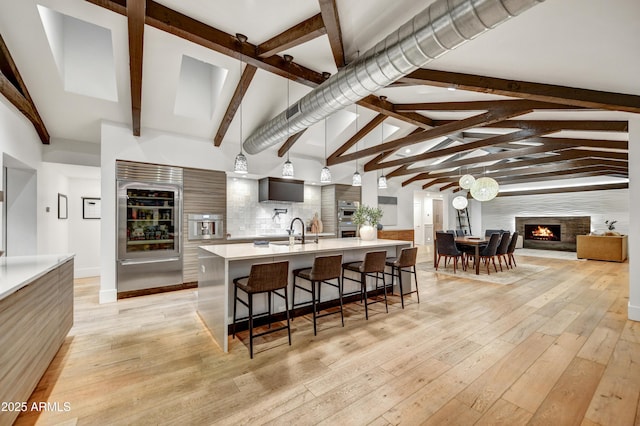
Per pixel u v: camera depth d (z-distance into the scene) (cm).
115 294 412
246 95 421
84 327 313
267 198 579
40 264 225
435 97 406
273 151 586
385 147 539
